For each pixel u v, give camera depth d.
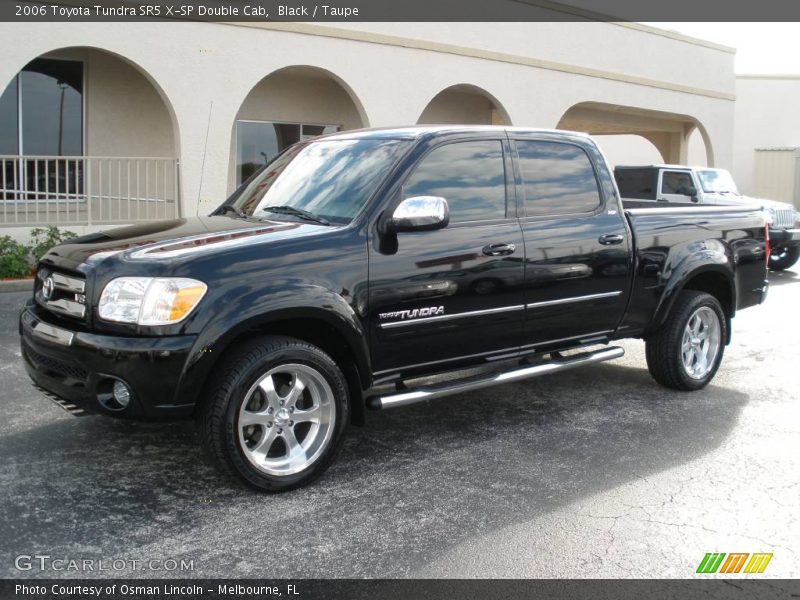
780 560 3.71
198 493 4.32
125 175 13.58
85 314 4.14
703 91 22.09
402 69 14.98
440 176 4.99
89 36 11.42
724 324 6.62
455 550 3.74
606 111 21.41
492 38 16.42
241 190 5.73
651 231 5.99
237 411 4.13
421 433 5.39
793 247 14.74
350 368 4.64
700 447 5.18
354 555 3.68
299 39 13.49
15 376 6.45
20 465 4.64
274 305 4.18
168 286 4.00
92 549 3.68
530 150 5.46
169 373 3.99
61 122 12.91
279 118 15.35
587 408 6.00
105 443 5.03
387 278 4.62
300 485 4.41
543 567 3.60
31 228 11.43
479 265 4.99
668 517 4.13
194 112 12.52
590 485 4.53
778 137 32.06
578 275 5.51
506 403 6.11
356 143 5.27
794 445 5.23
